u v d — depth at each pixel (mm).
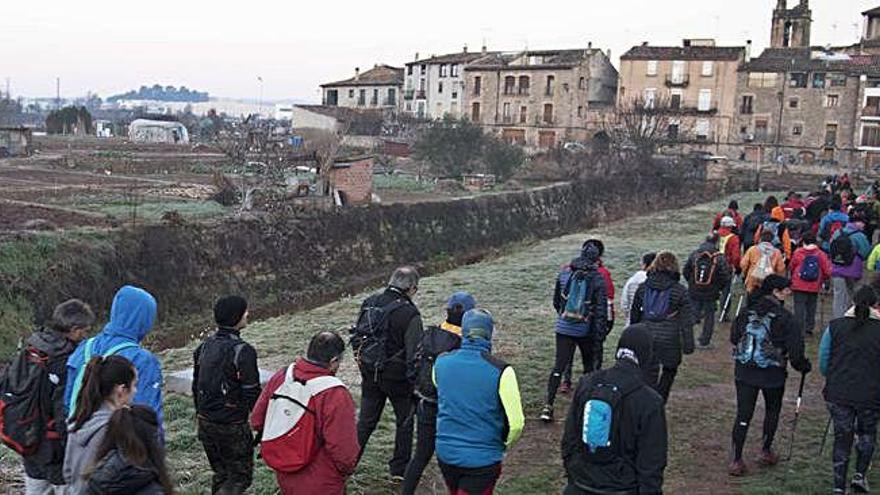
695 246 27750
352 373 12258
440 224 39500
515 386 5906
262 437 5641
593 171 55438
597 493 5207
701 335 13961
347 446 5477
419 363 7234
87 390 4848
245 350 6430
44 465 5895
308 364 5609
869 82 74000
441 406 6039
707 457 8977
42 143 71500
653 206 53438
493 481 5965
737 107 79500
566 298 9703
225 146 54344
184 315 25656
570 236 32156
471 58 94875
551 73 85250
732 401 11016
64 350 5938
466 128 59188
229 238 29625
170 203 35812
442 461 6012
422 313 17297
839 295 13469
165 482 4383
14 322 20562
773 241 14266
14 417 5844
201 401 6492
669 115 74062
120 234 26188
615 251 26172
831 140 76000
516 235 43375
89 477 4301
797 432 9766
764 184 59875
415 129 77375
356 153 66938
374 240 35688
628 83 83750
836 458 7598
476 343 6000
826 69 75438
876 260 13125
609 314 9695
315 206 35531
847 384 7504
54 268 22844
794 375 12242
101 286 23859
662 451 5137
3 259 21938
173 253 27016
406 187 52594
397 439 8039
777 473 8469
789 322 7992
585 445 5242
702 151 75688
